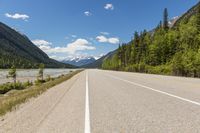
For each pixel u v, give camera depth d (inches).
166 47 2992.1
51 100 488.1
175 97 454.3
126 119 280.8
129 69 3614.7
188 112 310.5
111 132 225.5
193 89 595.8
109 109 352.2
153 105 374.3
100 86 778.2
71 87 805.2
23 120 293.4
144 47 3919.8
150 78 1206.9
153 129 231.0
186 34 2637.8
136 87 699.4
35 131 235.8
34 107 402.3
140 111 328.2
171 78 1187.9
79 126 253.4
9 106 409.7
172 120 267.4
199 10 2667.3
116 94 539.5
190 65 1569.9
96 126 250.8
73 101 454.3
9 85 1243.2
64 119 292.0
